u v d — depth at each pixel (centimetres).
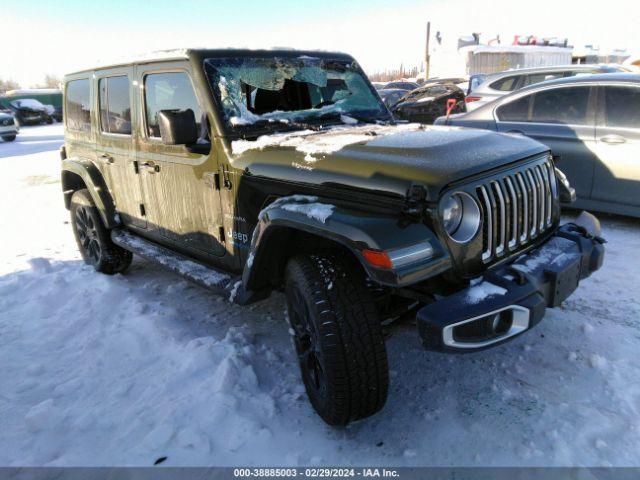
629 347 304
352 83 391
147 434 252
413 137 271
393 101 1902
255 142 299
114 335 356
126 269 490
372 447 239
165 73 343
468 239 225
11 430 267
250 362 307
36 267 512
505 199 242
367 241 209
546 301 237
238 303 294
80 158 484
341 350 223
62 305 426
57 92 3719
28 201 866
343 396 227
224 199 309
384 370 231
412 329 342
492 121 605
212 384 284
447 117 671
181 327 362
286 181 263
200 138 323
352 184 233
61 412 278
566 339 317
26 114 3011
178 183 346
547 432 239
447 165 226
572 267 246
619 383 271
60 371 323
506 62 2492
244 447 241
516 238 251
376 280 207
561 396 265
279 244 267
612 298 368
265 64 345
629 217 559
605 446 228
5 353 347
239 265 315
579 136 527
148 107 368
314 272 233
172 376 298
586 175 527
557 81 556
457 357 307
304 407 270
